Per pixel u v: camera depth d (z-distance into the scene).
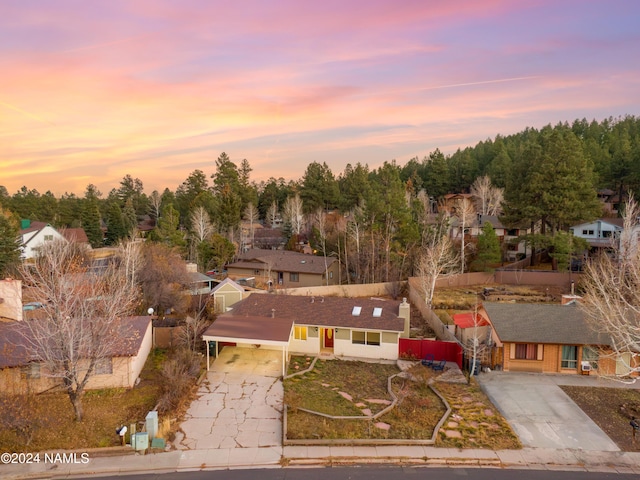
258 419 20.77
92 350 20.44
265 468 16.98
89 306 21.98
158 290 37.59
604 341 26.42
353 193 86.12
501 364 27.73
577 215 49.56
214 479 16.25
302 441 18.67
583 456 18.16
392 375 26.69
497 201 78.62
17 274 41.47
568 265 50.00
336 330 30.30
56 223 96.00
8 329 24.67
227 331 27.55
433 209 97.25
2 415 18.69
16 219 69.81
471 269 54.28
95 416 20.70
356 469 16.98
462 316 32.62
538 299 43.72
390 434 19.42
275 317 30.84
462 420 20.95
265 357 29.14
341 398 23.17
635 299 26.39
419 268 47.88
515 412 22.00
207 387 24.33
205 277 47.38
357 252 55.41
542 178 50.66
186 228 85.81
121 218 89.31
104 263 49.34
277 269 53.88
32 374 22.56
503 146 101.31
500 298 44.31
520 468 17.25
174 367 23.62
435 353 29.27
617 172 73.19
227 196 83.50
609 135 99.62
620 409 22.17
